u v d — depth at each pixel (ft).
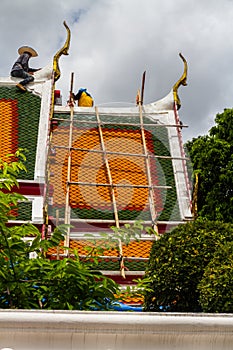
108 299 25.05
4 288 23.11
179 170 60.08
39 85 66.13
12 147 58.70
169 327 18.79
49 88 65.72
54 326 17.97
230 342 19.29
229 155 101.60
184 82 69.21
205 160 100.94
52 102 64.18
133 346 18.62
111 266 46.70
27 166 56.70
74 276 23.57
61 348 18.08
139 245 49.60
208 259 29.32
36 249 25.30
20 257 24.11
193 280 29.35
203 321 19.03
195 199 56.54
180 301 29.76
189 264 29.50
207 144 102.53
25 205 50.96
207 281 26.22
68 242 47.32
